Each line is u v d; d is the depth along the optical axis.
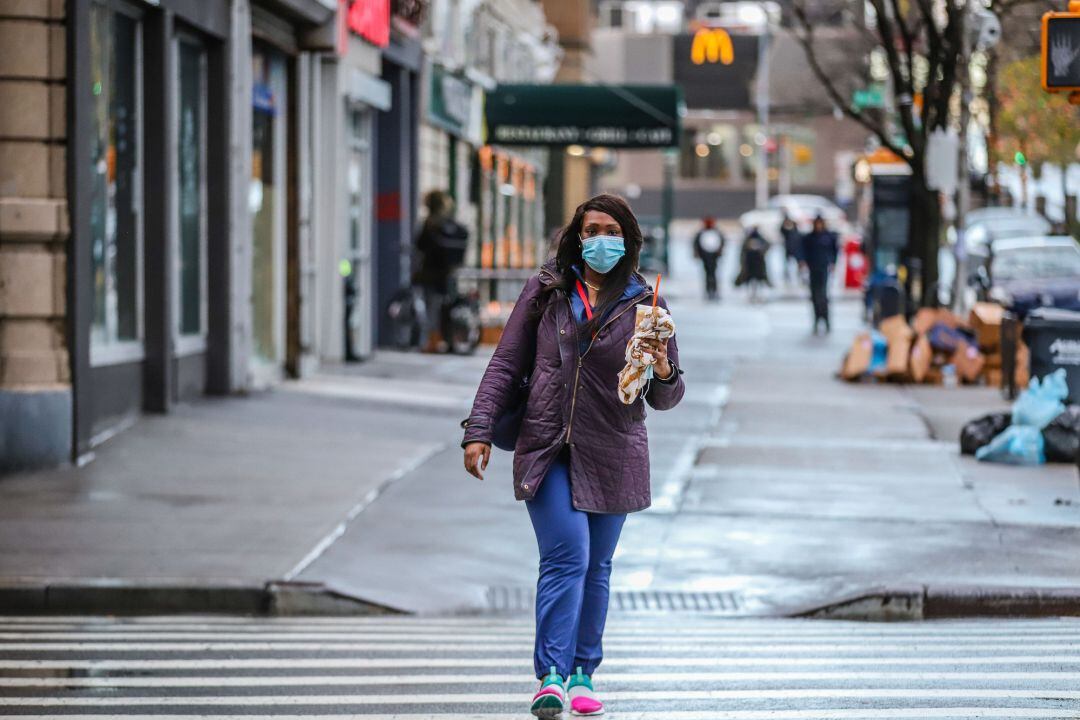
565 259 10.37
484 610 16.31
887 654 13.44
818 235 50.78
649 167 145.00
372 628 15.18
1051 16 21.42
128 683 12.25
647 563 18.12
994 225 68.19
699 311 62.97
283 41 32.81
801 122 142.75
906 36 41.19
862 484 22.92
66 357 22.58
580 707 10.66
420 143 44.78
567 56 78.69
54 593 16.05
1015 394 33.62
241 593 16.16
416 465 23.77
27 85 22.38
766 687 11.88
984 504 21.33
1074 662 12.90
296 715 11.11
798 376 37.97
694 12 143.75
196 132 29.22
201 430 25.72
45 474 22.03
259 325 32.44
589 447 10.25
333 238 36.78
